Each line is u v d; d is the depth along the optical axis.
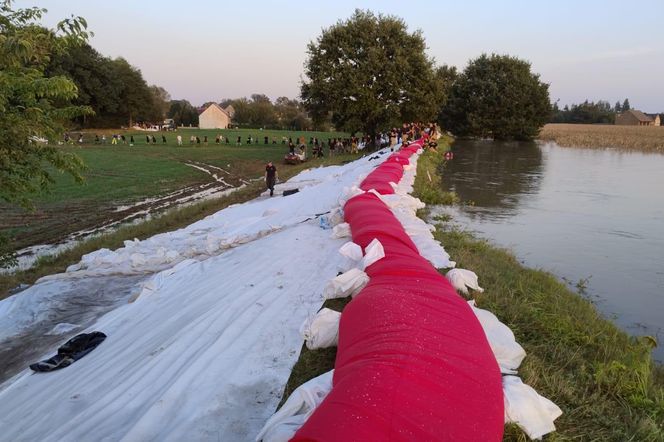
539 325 7.16
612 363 5.77
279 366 5.88
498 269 10.16
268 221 15.92
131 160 45.00
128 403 5.71
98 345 8.30
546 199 22.80
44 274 13.42
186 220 19.88
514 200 22.39
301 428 3.74
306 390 4.80
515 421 4.48
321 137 81.19
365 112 47.28
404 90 46.78
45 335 9.31
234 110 138.25
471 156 46.47
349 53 46.62
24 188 10.31
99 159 45.22
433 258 9.29
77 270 12.91
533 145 64.69
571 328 7.22
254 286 8.64
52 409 6.19
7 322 10.12
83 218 21.47
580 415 4.91
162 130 98.06
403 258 7.31
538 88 72.38
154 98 103.94
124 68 89.12
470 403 3.81
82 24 8.77
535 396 4.73
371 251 7.62
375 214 10.37
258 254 10.82
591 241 15.39
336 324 6.13
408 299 5.34
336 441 3.36
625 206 21.19
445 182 28.34
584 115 143.25
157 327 8.09
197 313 8.04
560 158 45.22
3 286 12.63
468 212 19.31
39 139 10.38
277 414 4.66
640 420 4.85
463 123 74.69
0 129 8.77
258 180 32.53
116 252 14.03
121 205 24.42
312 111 49.72
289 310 7.41
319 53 48.09
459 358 4.29
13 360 8.48
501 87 71.69
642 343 6.52
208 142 66.94
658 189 26.16
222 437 4.81
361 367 4.13
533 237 15.81
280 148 57.84
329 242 11.02
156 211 23.00
